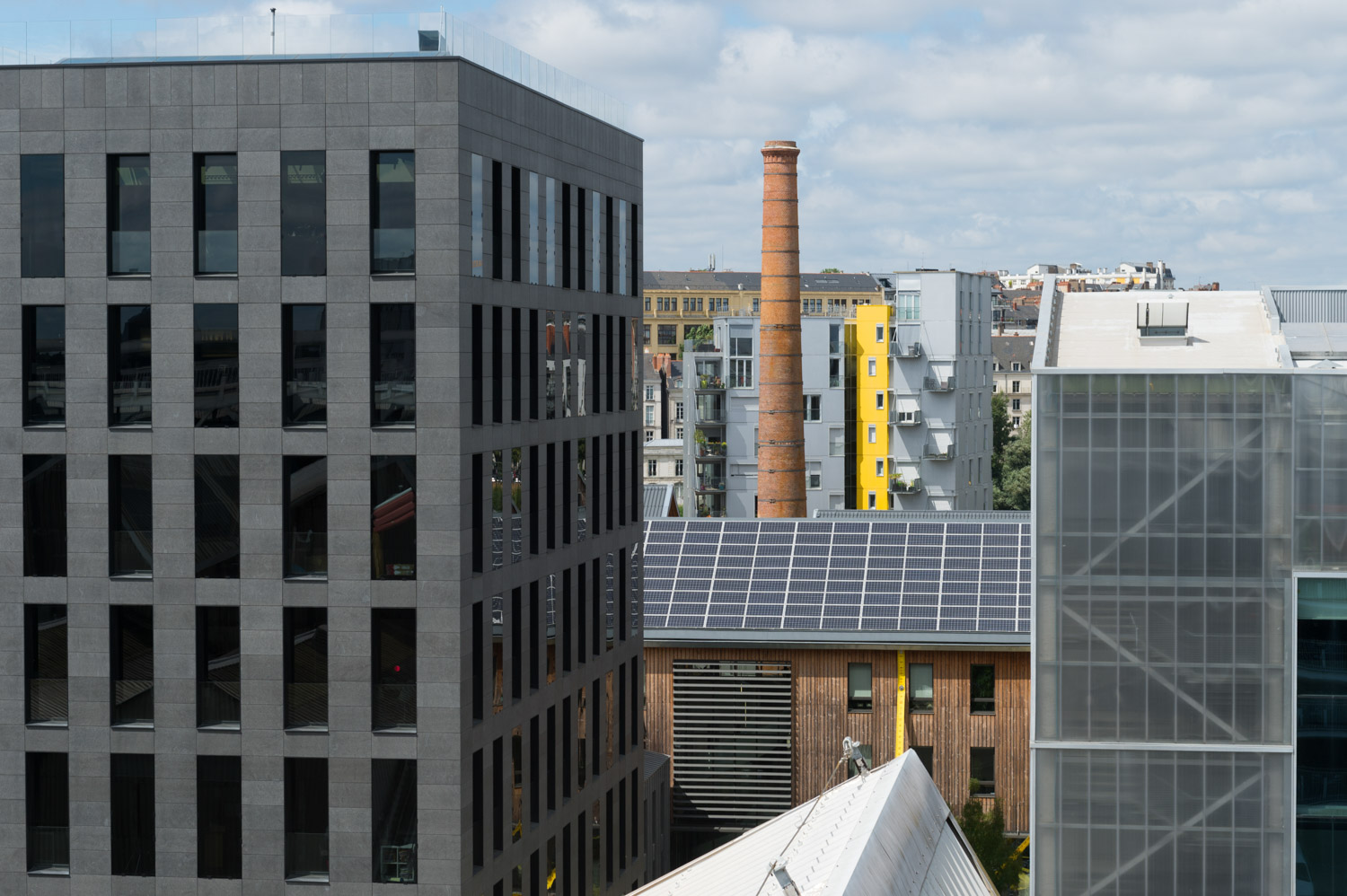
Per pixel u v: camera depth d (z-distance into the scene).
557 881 49.31
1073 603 38.84
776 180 125.44
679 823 69.69
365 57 39.62
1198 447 38.12
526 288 45.84
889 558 71.50
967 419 181.50
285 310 40.09
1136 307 48.47
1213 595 38.28
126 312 40.78
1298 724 38.12
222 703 40.84
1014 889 58.09
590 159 52.41
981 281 187.00
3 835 41.53
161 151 40.16
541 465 47.62
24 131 40.53
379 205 39.94
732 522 75.75
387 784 40.41
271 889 40.69
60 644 41.22
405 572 40.16
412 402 39.97
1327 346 44.59
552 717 48.94
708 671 69.31
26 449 40.97
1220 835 38.56
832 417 168.50
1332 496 37.66
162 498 40.56
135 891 41.12
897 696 67.94
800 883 29.47
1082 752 38.97
